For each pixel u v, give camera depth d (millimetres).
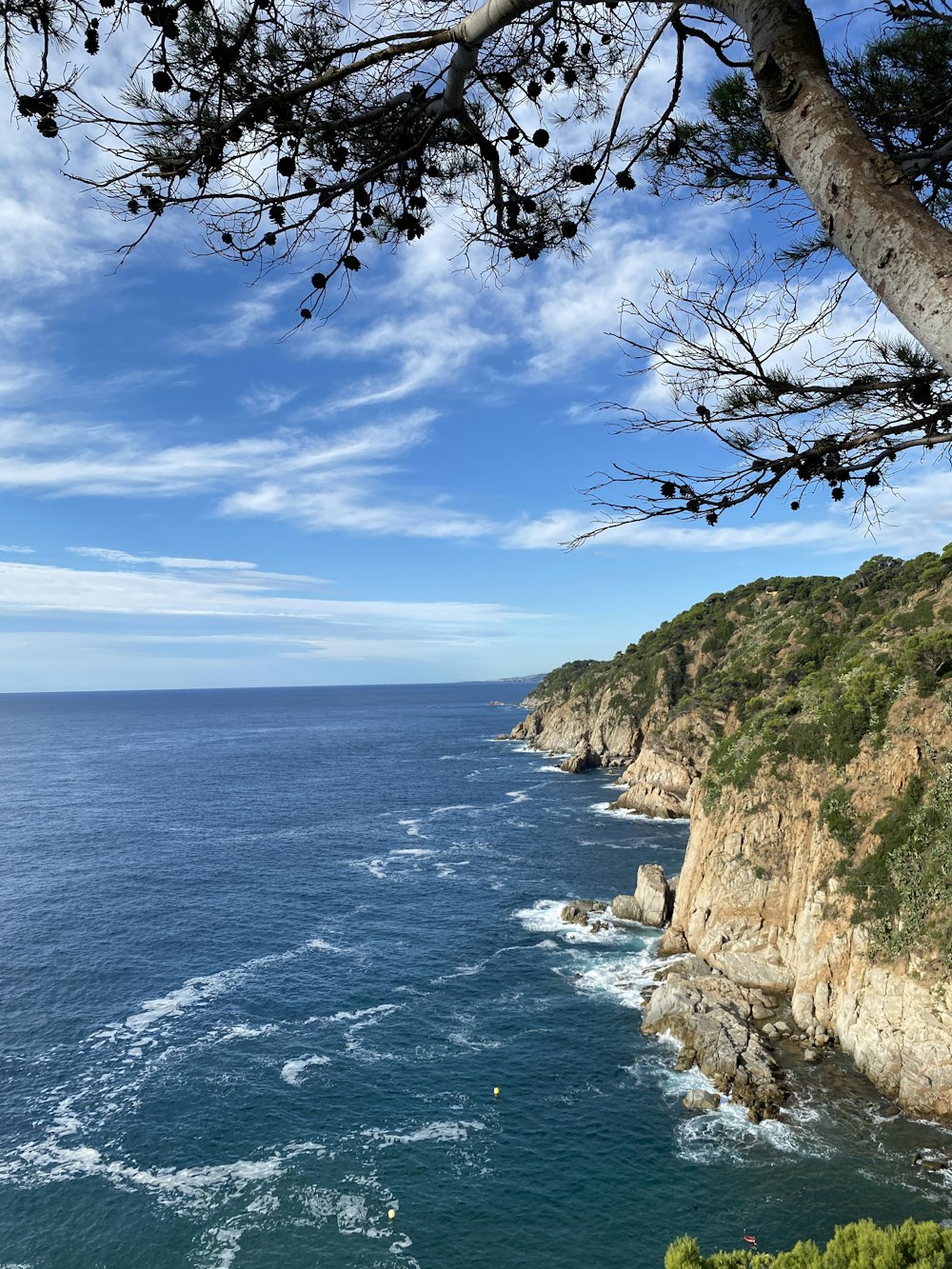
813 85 3363
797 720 49062
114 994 43562
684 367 5414
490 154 5605
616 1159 28062
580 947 48531
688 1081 32781
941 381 5078
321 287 5172
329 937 52062
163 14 3963
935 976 31422
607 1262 23641
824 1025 35906
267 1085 33656
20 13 3957
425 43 4473
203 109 4621
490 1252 24172
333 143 5176
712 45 4738
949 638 43906
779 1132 28984
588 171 5242
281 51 4852
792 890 42438
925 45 5141
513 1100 32062
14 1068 35531
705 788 50875
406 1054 36062
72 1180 27781
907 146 5488
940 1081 29609
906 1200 25203
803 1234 24203
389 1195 26734
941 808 36531
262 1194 26891
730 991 39562
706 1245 24078
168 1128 30734
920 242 2877
